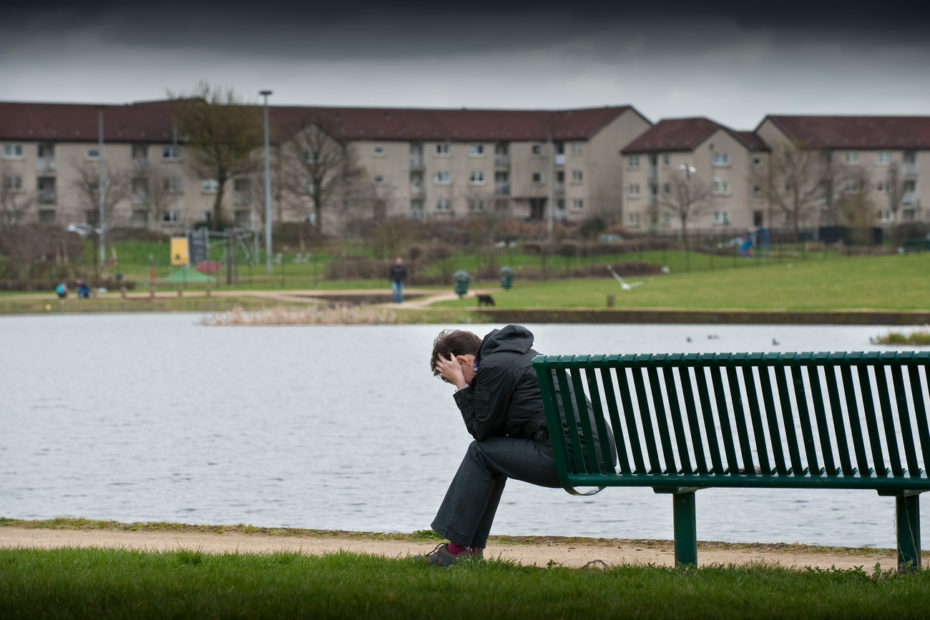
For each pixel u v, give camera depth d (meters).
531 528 14.78
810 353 9.19
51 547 11.23
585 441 9.56
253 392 32.00
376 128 144.25
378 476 18.81
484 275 86.38
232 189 139.75
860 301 64.44
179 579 9.05
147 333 56.06
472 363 9.88
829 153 135.62
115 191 125.94
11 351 46.53
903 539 9.42
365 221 116.62
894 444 9.17
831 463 9.30
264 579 9.05
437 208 146.12
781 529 14.53
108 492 17.56
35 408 28.80
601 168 147.12
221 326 60.50
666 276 85.50
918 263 84.50
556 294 72.56
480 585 8.76
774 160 136.12
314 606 8.12
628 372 31.12
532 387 9.58
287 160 130.62
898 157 142.75
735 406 9.45
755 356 9.26
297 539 12.25
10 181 130.62
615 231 131.75
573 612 7.91
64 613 7.94
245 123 130.12
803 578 9.12
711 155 137.50
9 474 19.19
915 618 7.66
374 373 37.09
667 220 140.38
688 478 9.42
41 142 132.50
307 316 60.94
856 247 107.56
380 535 12.51
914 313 56.19
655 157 141.00
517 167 148.25
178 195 136.75
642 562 10.60
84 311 70.81
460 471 9.80
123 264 100.50
